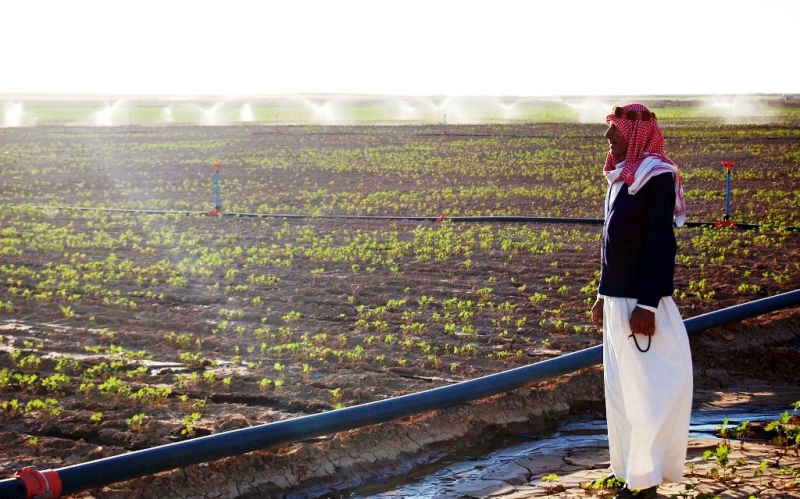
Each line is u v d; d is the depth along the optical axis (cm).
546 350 903
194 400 754
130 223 1834
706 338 908
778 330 938
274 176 2780
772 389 798
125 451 644
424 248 1466
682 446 507
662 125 5081
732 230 1653
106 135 4666
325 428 632
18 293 1181
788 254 1410
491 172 2833
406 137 4331
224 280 1257
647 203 496
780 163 2895
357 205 2120
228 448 594
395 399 676
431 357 866
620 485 536
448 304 1098
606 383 518
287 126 5553
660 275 484
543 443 686
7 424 702
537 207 2052
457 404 703
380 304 1116
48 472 526
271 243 1588
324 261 1398
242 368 851
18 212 1995
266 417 715
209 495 577
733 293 1130
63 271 1307
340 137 4406
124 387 772
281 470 609
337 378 805
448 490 590
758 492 530
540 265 1346
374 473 630
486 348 912
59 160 3303
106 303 1111
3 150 3706
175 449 576
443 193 2325
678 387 495
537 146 3728
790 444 635
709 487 541
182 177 2764
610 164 525
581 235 1630
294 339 953
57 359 867
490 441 692
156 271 1314
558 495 554
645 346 498
